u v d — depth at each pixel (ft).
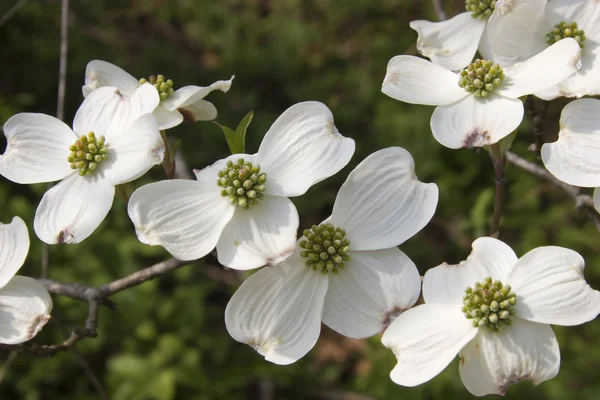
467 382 1.35
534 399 2.37
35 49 3.10
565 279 1.35
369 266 1.38
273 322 1.37
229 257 1.37
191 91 1.51
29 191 2.77
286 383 2.64
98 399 2.44
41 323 1.41
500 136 1.42
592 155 1.39
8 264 1.42
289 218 1.38
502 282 1.36
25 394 2.48
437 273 1.38
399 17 3.64
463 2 1.95
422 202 1.39
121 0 3.70
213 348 2.59
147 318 2.48
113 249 2.51
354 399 2.69
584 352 2.50
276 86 3.50
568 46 1.43
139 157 1.43
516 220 2.79
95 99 1.48
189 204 1.39
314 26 3.68
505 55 1.51
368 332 1.37
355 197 1.39
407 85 1.47
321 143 1.40
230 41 3.64
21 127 1.47
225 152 3.11
